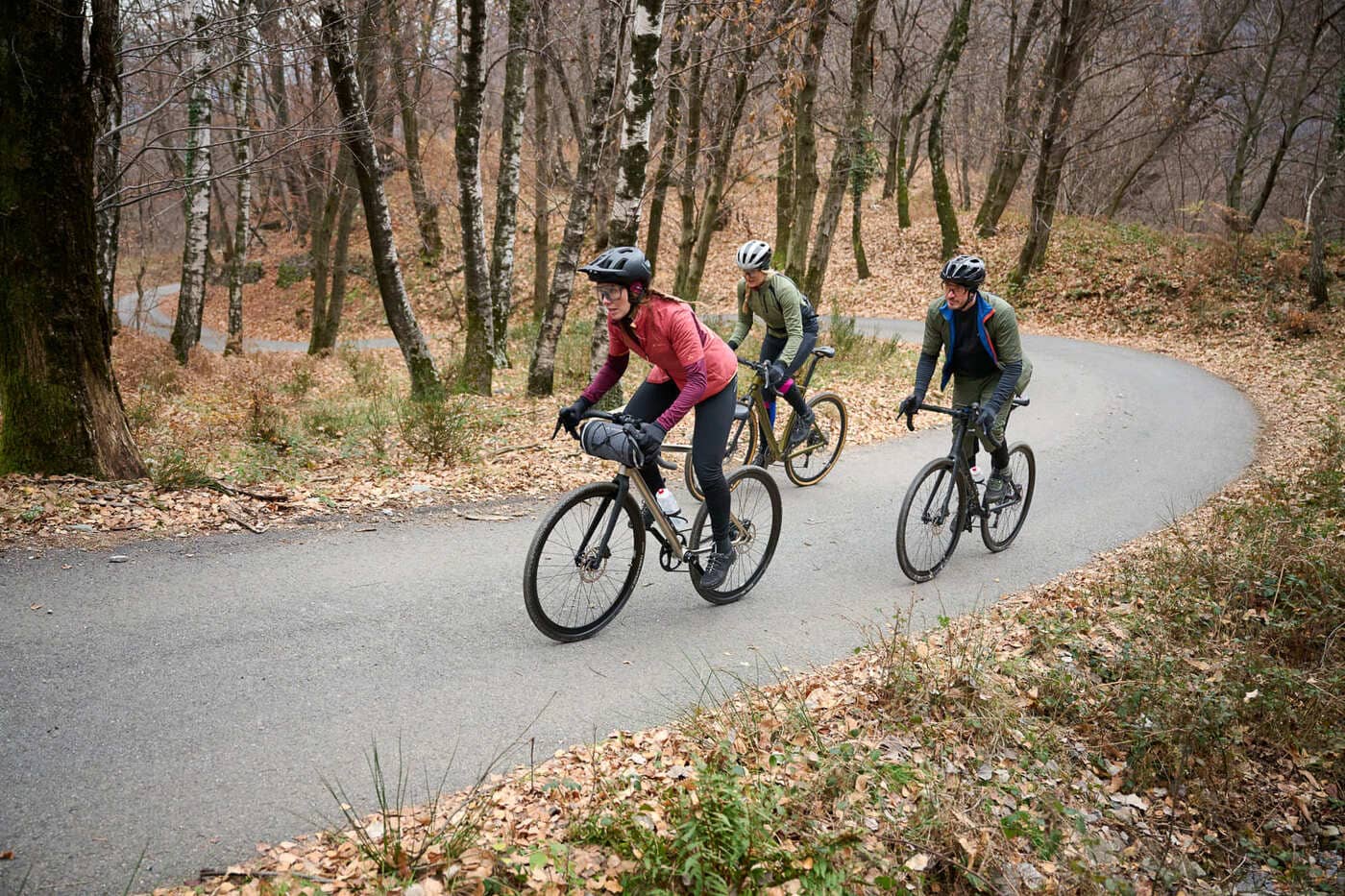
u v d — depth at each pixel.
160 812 2.98
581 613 4.59
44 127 5.70
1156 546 6.38
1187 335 19.48
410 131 26.28
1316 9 22.08
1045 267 24.47
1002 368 5.62
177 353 17.28
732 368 4.70
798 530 6.64
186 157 16.78
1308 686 4.55
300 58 10.11
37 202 5.77
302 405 12.62
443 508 6.68
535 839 2.98
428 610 4.76
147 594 4.62
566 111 29.98
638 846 2.91
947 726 3.98
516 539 6.07
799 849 2.98
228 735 3.45
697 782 3.15
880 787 3.46
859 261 28.23
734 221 32.41
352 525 6.08
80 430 6.13
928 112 39.69
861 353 15.03
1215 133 34.94
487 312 12.53
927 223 31.08
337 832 2.96
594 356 11.58
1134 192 34.56
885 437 10.14
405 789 3.23
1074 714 4.30
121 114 8.70
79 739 3.33
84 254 6.07
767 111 20.67
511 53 14.02
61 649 3.96
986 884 3.07
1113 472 8.84
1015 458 6.39
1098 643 4.91
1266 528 6.34
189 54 10.50
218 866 2.77
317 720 3.61
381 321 32.19
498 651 4.35
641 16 9.69
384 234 11.27
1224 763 4.02
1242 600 5.50
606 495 4.52
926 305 25.61
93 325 6.20
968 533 6.88
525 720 3.76
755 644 4.69
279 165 10.80
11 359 5.97
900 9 26.50
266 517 6.08
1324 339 17.16
